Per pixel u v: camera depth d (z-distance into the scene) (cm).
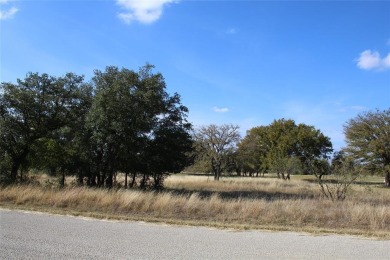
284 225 1088
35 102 2209
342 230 989
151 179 2889
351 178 1952
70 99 2330
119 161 2467
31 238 780
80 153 2364
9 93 2158
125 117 2212
